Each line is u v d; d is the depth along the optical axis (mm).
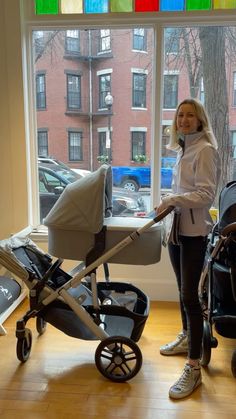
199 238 1852
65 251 1992
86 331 2109
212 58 2826
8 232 3104
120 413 1764
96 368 2111
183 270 1888
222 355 2240
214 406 1812
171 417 1738
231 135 2916
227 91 2859
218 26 2785
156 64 2826
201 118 1873
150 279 3041
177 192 1961
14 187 3021
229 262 1839
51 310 2094
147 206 3072
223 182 2965
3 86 2891
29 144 3029
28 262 2195
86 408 1797
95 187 1903
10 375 2041
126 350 2197
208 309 2045
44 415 1750
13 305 2752
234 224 1724
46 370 2088
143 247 1937
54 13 2830
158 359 2197
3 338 2428
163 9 2750
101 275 3092
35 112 3035
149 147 2996
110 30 2854
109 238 1946
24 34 2867
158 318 2725
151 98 2918
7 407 1802
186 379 1905
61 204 1978
